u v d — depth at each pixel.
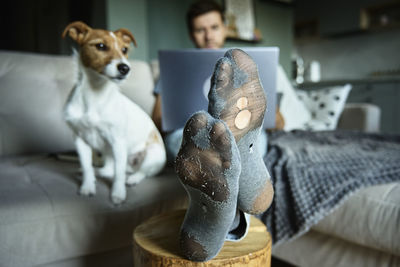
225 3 3.24
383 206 0.73
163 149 1.02
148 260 0.56
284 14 3.97
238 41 3.45
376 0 3.72
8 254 0.69
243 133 0.51
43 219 0.73
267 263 0.59
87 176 0.85
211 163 0.43
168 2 2.96
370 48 4.12
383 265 0.79
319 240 0.92
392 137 1.34
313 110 2.02
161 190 0.90
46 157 1.20
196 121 0.44
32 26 3.99
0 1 4.60
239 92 0.49
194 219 0.51
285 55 4.07
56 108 1.30
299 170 0.91
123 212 0.82
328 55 4.62
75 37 0.83
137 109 1.00
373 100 3.41
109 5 2.42
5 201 0.73
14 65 1.28
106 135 0.85
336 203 0.79
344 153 1.04
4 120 1.21
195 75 0.94
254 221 0.70
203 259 0.52
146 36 2.67
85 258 0.83
